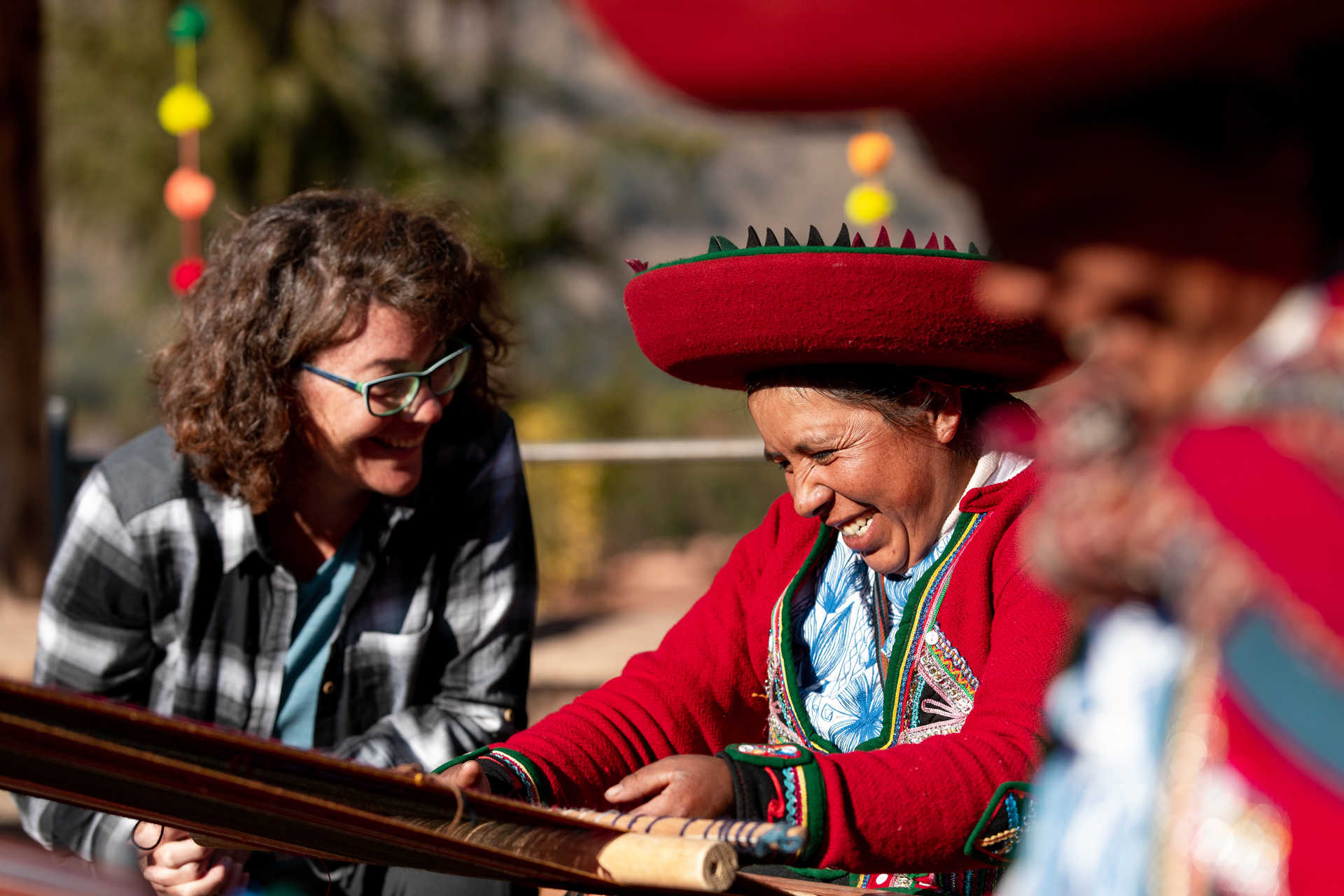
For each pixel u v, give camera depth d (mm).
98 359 17203
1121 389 659
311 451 1788
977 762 1144
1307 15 561
